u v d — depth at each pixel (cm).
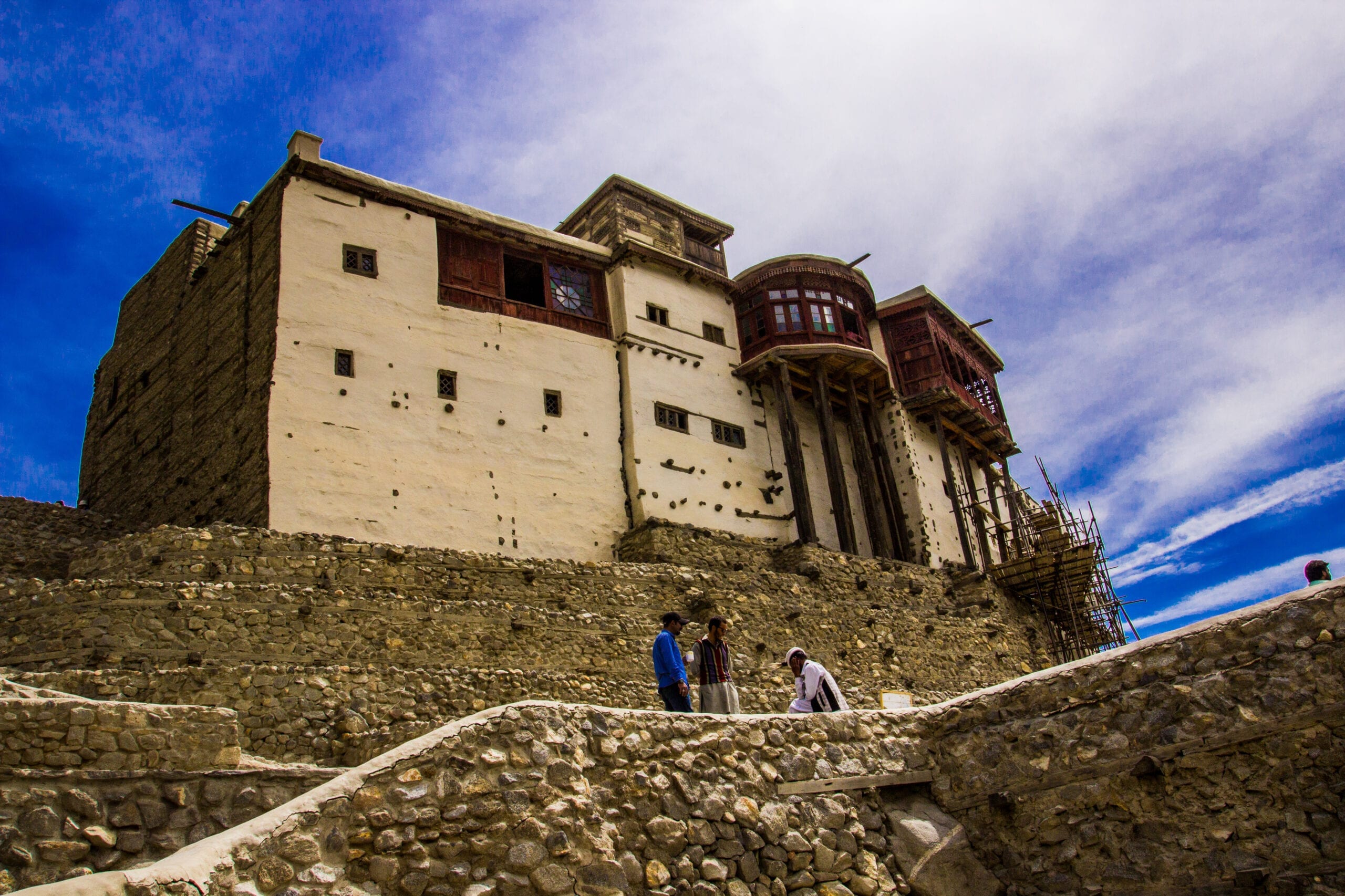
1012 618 3089
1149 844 796
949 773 930
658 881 763
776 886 813
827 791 888
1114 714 852
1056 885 827
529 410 2623
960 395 3541
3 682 1005
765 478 3036
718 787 838
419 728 1497
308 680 1449
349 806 692
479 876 700
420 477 2350
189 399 2589
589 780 785
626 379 2850
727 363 3144
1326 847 724
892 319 3612
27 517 2275
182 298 2823
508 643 1812
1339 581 794
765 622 2292
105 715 916
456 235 2723
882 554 3062
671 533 2584
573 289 2922
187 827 908
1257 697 789
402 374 2431
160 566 1647
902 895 855
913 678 2534
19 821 838
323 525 2161
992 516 3672
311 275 2389
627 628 1988
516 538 2450
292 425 2211
